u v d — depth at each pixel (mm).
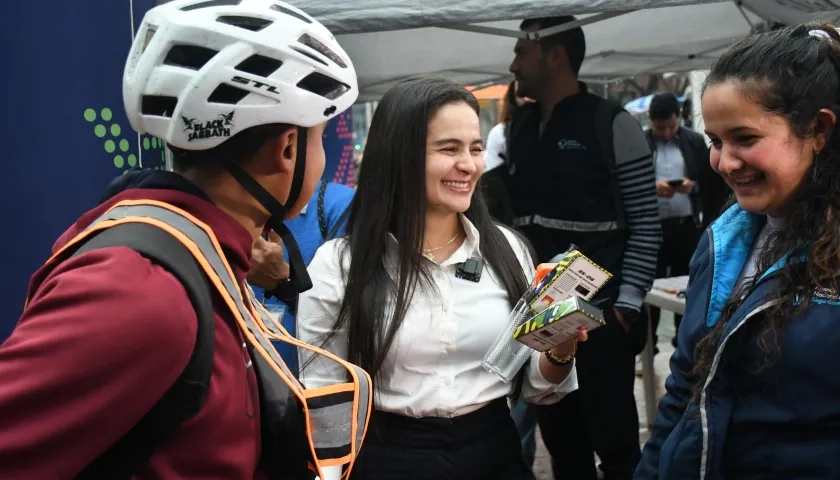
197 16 958
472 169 1848
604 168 3020
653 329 5047
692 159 4676
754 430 1426
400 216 1841
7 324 2207
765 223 1570
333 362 1840
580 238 3078
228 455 910
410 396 1820
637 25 4367
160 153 2438
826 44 1392
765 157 1372
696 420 1511
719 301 1573
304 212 2516
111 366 778
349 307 1814
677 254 4812
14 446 754
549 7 2590
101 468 833
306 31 1015
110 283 801
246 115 964
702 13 4227
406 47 4316
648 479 1695
